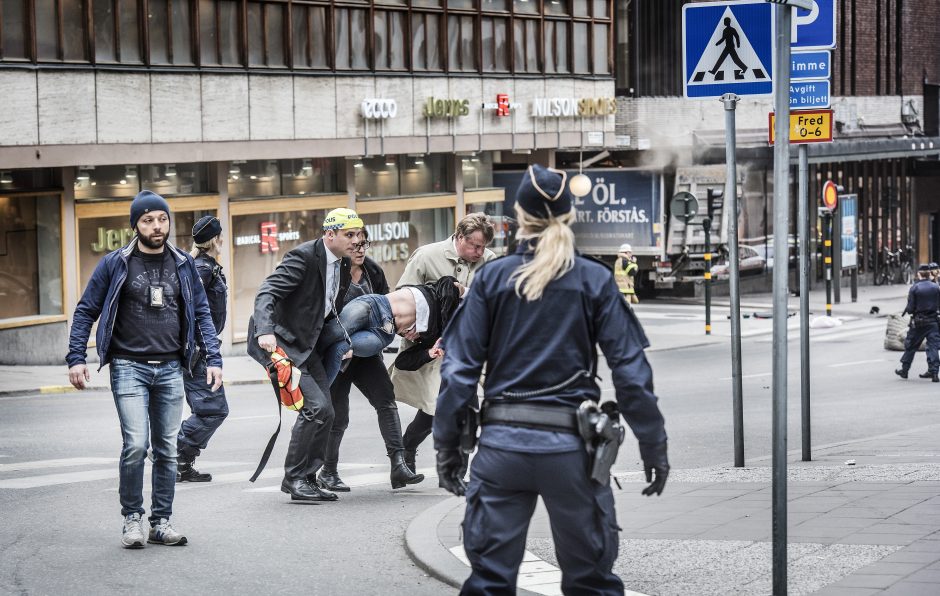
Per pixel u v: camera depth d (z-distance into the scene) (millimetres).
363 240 9047
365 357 9406
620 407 4859
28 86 21781
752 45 9672
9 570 7020
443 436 4918
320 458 9352
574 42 34875
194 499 9375
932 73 52625
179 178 25531
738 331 10359
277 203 27625
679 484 9539
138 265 7352
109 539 7824
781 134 5848
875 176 50625
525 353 4828
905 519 7547
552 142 34281
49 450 12273
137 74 23641
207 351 7617
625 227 38562
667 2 38812
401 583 6750
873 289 47844
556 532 4910
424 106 30219
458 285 9406
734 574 6355
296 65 27141
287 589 6629
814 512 7938
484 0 32094
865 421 15391
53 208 23203
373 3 28828
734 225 10133
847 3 48000
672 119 38906
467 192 34000
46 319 23078
